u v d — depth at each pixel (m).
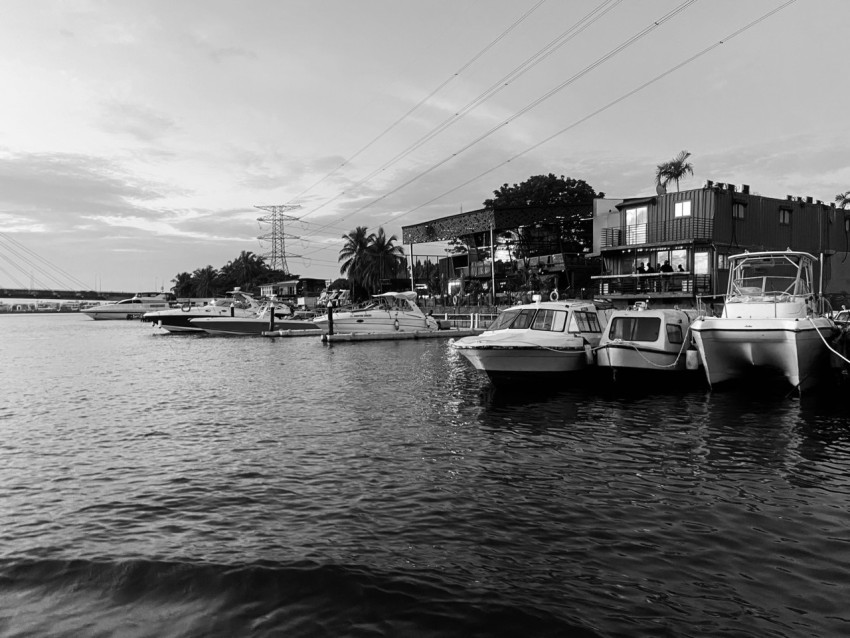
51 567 6.39
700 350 16.98
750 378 17.33
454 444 11.58
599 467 9.96
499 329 19.41
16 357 33.22
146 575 6.19
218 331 51.38
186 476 9.64
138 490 8.98
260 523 7.59
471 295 55.25
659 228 38.47
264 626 5.27
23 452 11.34
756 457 10.45
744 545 6.82
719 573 6.16
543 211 55.44
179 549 6.81
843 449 10.91
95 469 10.13
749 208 38.06
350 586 5.91
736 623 5.23
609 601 5.62
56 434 12.90
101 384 21.19
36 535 7.29
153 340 49.53
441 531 7.29
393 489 8.87
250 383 20.78
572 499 8.40
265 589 5.89
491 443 11.64
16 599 5.78
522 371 17.84
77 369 26.58
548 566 6.34
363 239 80.88
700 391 17.70
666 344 18.22
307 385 20.00
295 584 5.97
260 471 9.86
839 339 18.34
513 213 56.12
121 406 16.39
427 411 15.03
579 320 19.81
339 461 10.40
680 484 9.02
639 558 6.52
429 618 5.36
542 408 15.38
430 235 65.00
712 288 35.59
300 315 58.56
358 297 81.50
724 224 36.56
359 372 23.59
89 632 5.20
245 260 125.38
